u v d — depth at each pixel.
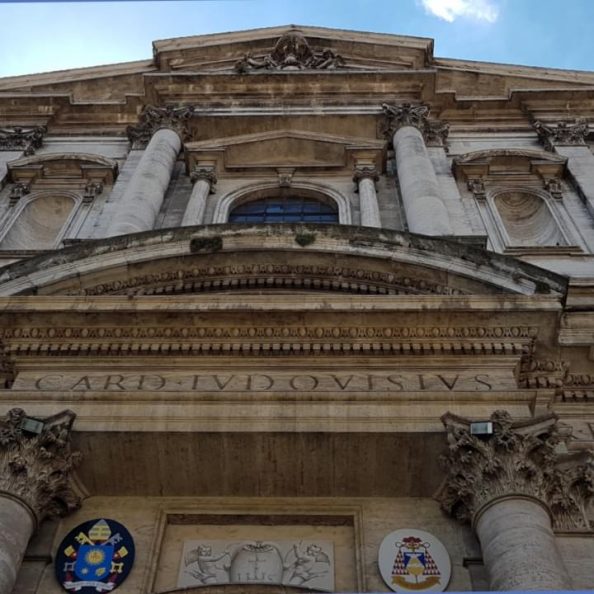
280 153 23.89
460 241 16.19
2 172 23.31
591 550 10.63
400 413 11.62
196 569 11.20
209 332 12.83
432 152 23.97
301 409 11.67
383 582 10.65
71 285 14.14
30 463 11.06
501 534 10.10
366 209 20.59
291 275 14.78
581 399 13.30
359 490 11.82
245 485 11.84
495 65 29.16
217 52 30.41
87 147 25.66
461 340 12.70
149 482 11.86
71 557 11.10
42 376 12.64
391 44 29.69
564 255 18.66
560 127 25.09
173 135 24.02
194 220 20.17
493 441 11.02
